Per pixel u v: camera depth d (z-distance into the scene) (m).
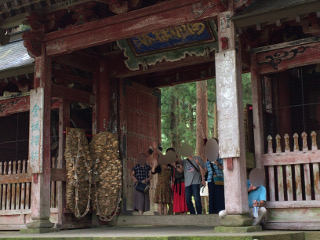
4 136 13.70
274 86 10.49
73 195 11.12
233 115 8.44
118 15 9.95
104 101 12.34
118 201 11.52
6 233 11.35
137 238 7.44
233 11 8.73
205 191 17.94
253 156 9.57
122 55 12.41
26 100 12.62
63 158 11.56
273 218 9.20
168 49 11.61
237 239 6.98
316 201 8.81
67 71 12.15
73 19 11.46
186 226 10.58
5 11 10.60
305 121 10.21
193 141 26.55
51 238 8.19
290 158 9.24
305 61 9.40
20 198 11.85
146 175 11.99
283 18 8.42
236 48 8.70
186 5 9.24
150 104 13.62
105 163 11.70
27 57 12.66
